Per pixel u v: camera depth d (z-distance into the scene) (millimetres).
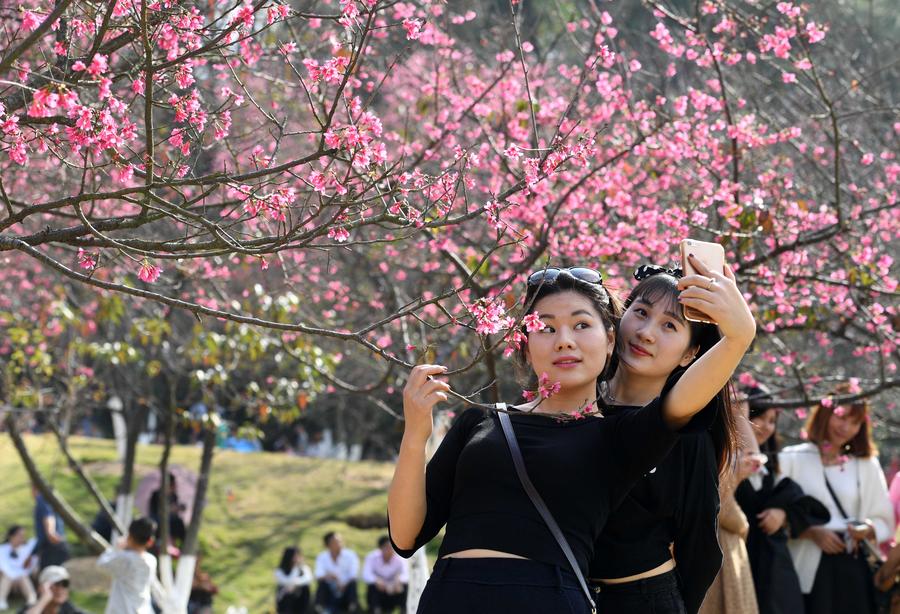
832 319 9492
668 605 3930
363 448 25281
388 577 15805
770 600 6355
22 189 8844
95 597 15664
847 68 11219
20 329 10617
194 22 4387
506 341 3758
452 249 8203
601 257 7355
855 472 6941
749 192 7770
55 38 5504
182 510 15820
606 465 3424
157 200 4117
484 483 3400
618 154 7285
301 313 9891
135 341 12695
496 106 8695
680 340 4016
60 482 20172
